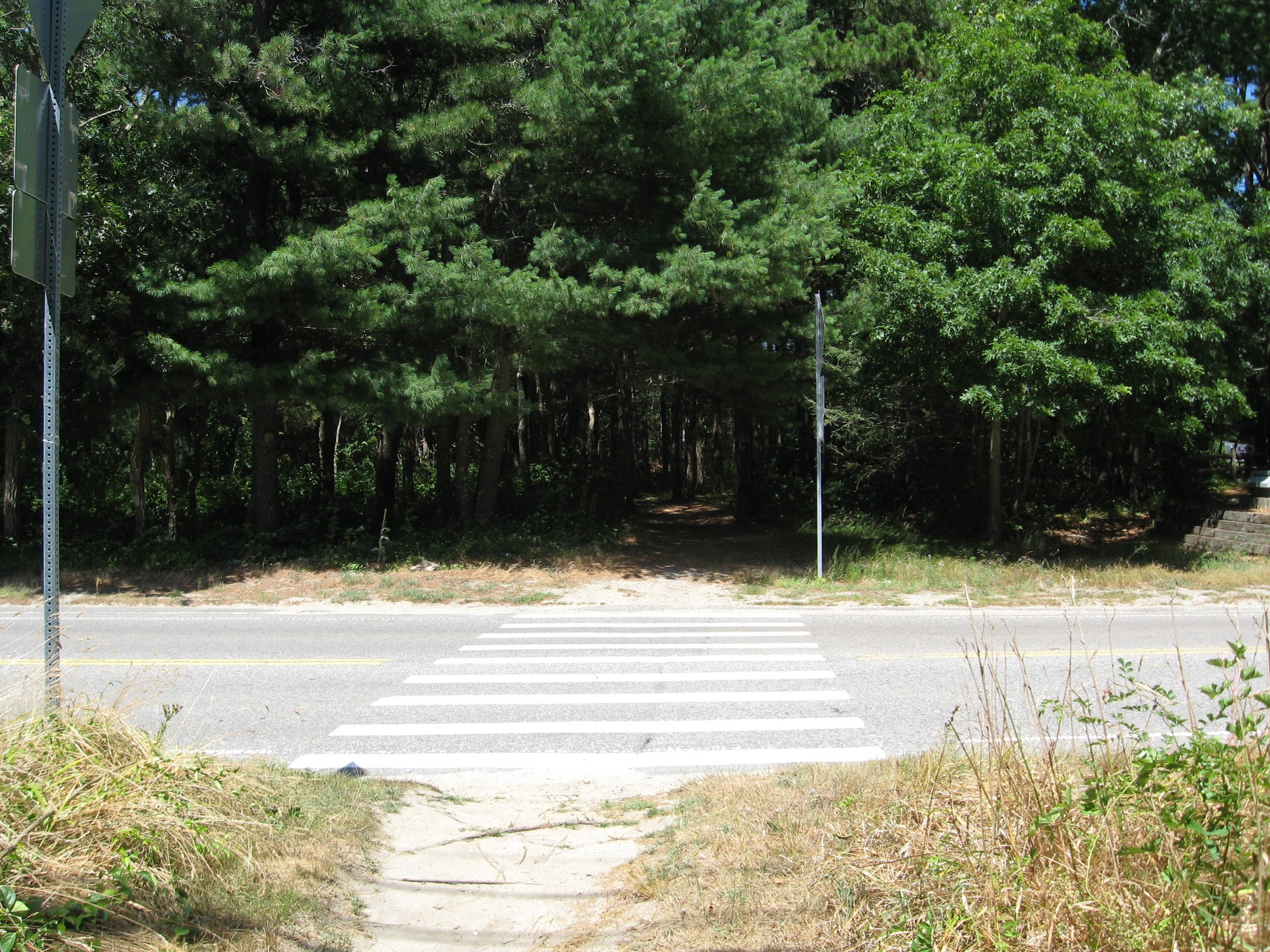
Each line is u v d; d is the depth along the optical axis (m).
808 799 4.77
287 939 3.56
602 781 5.76
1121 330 14.18
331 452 27.92
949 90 16.64
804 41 17.64
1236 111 18.02
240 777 4.75
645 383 24.12
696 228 15.38
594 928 3.80
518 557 16.95
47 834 3.56
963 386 16.05
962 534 20.55
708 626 11.75
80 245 14.64
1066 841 3.24
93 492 22.20
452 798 5.45
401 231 15.22
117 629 11.70
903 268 15.15
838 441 22.84
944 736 5.94
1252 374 21.20
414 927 3.83
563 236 15.44
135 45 14.93
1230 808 2.98
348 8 15.92
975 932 3.08
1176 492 22.84
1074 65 15.91
